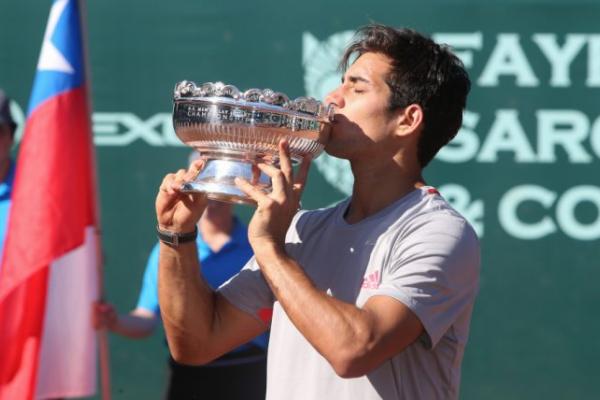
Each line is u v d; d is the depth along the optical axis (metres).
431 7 8.40
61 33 5.81
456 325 3.70
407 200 3.77
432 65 3.84
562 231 8.37
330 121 3.74
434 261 3.54
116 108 8.53
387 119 3.81
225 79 8.50
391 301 3.46
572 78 8.34
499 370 8.39
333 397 3.60
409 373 3.60
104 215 8.52
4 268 5.63
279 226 3.57
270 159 3.73
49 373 5.93
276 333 3.83
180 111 3.69
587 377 8.34
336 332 3.35
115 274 8.49
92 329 5.95
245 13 8.52
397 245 3.64
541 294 8.37
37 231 5.64
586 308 8.34
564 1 8.33
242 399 6.66
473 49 8.38
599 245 8.34
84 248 5.95
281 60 8.48
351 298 3.67
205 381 6.67
